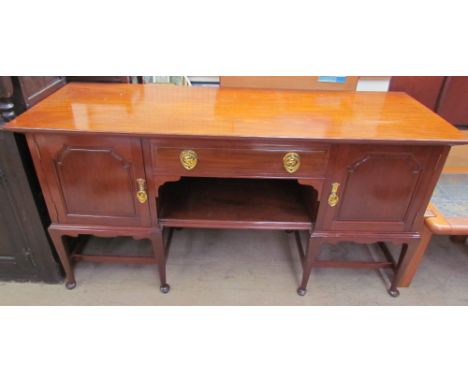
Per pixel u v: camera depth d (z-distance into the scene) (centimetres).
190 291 146
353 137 103
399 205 121
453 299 146
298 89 161
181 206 136
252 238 178
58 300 140
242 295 145
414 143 103
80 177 115
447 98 210
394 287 145
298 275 156
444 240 181
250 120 115
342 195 119
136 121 110
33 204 125
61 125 105
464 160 183
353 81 160
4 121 111
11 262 140
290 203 139
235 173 113
